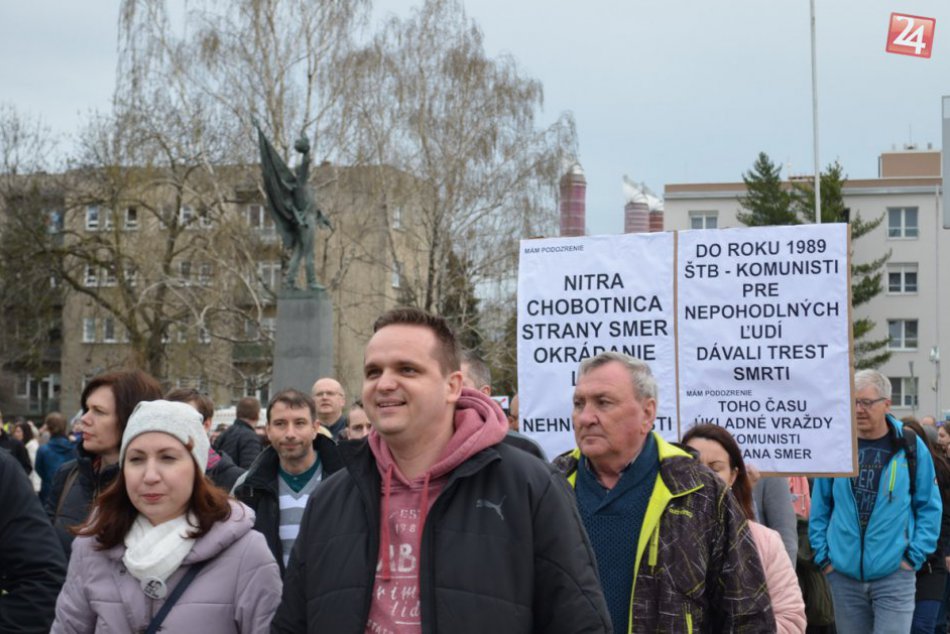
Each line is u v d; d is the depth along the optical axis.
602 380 4.50
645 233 6.59
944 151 14.12
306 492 6.13
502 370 34.47
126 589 3.93
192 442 4.04
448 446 3.37
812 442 6.29
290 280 21.17
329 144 31.11
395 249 34.38
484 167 31.98
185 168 32.34
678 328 6.50
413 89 31.42
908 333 59.03
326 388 8.91
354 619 3.27
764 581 4.31
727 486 4.45
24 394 52.53
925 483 7.28
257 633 3.94
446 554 3.25
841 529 7.36
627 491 4.44
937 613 8.02
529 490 3.32
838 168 54.03
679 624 4.23
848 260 6.30
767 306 6.39
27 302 39.25
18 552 4.23
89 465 5.45
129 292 35.06
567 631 3.25
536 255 6.73
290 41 31.08
